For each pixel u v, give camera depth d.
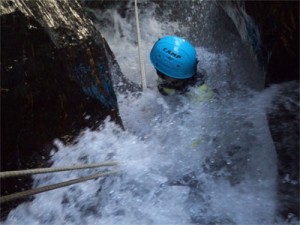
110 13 6.54
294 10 3.20
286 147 3.41
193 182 3.61
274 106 3.65
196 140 3.93
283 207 3.23
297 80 3.43
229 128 3.92
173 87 4.20
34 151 3.17
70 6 3.63
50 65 3.13
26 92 2.99
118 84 4.45
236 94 4.29
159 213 3.34
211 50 5.50
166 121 4.12
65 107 3.33
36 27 3.00
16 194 1.93
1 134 2.91
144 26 6.61
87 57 3.55
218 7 5.24
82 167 2.48
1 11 2.76
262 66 3.95
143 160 3.73
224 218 3.28
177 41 4.04
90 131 3.61
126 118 4.20
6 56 2.82
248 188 3.49
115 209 3.33
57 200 3.23
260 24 3.77
